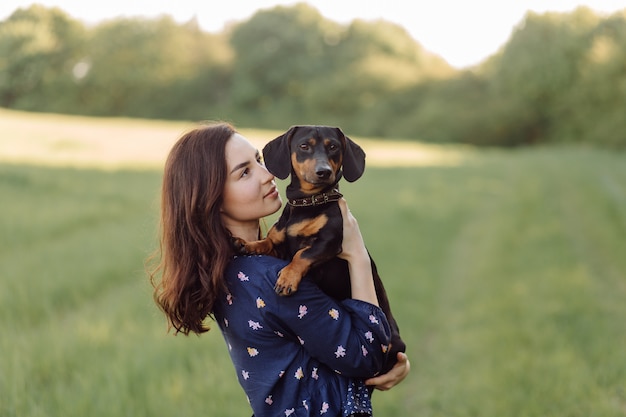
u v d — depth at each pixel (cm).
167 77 7125
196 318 235
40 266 852
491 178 2325
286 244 248
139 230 1128
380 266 955
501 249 1149
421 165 2716
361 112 6888
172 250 232
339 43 8006
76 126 3541
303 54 7494
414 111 6644
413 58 8094
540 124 5819
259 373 226
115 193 1510
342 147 273
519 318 733
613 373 566
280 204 247
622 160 3164
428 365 639
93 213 1255
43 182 1557
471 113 6050
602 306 780
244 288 224
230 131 243
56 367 515
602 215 1438
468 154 3778
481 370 595
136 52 6988
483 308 788
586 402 515
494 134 5962
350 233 242
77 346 559
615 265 1020
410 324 721
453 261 1092
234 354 233
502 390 546
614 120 4666
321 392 224
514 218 1460
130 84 6875
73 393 467
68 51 6650
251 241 251
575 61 5172
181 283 229
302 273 224
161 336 602
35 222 1118
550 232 1270
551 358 598
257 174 241
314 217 241
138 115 6994
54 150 2473
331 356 221
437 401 545
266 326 222
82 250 959
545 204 1689
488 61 6662
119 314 671
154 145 2839
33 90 6400
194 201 229
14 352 528
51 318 651
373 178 2116
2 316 657
